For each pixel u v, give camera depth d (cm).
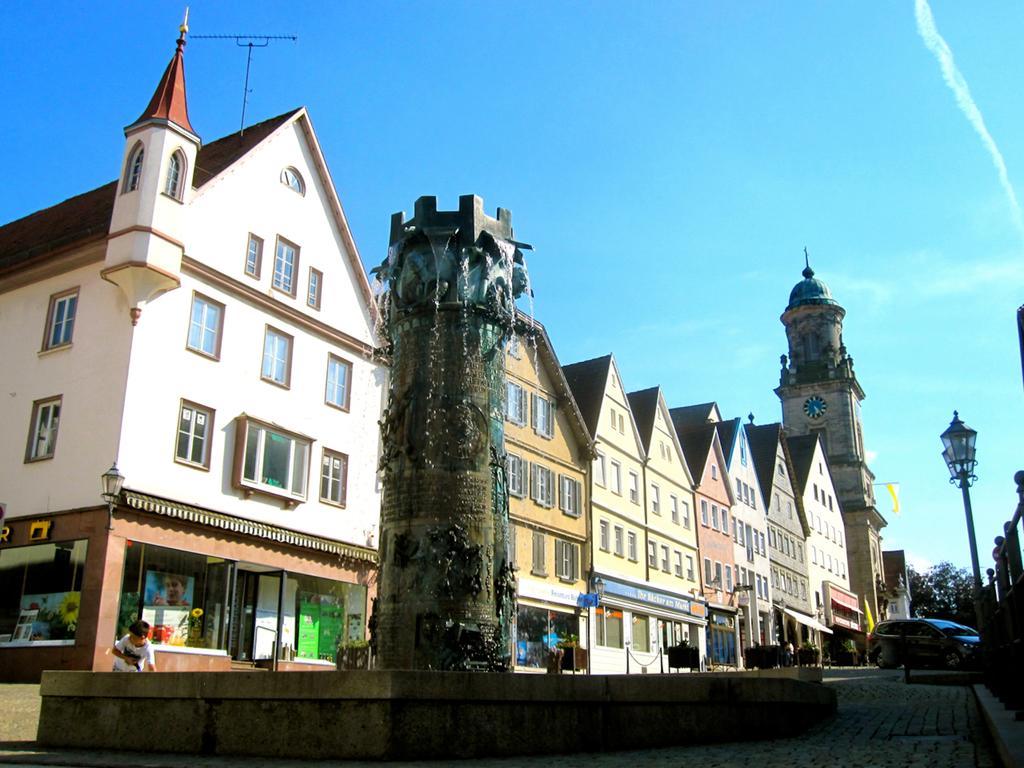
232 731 984
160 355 2534
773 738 1170
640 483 5134
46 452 2527
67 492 2430
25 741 1205
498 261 1544
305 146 3192
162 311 2562
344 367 3219
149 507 2391
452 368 1465
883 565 11356
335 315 3209
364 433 3234
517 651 3709
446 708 934
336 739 923
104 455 2397
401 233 1554
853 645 8181
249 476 2734
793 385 10344
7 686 1989
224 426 2697
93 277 2605
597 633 4378
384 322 1588
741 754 950
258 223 2947
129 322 2486
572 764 863
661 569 5216
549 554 4097
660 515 5322
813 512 8525
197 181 2794
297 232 3103
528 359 4197
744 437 7012
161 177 2572
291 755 941
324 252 3209
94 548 2309
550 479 4209
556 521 4194
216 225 2784
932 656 3484
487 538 1410
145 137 2591
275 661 2677
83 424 2470
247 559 2678
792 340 10650
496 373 1506
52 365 2600
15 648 2338
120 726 1068
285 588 2825
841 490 9931
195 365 2638
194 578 2522
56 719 1122
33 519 2448
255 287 2894
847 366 10275
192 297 2662
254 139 3038
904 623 3594
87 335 2558
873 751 956
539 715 987
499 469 1466
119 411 2411
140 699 1059
